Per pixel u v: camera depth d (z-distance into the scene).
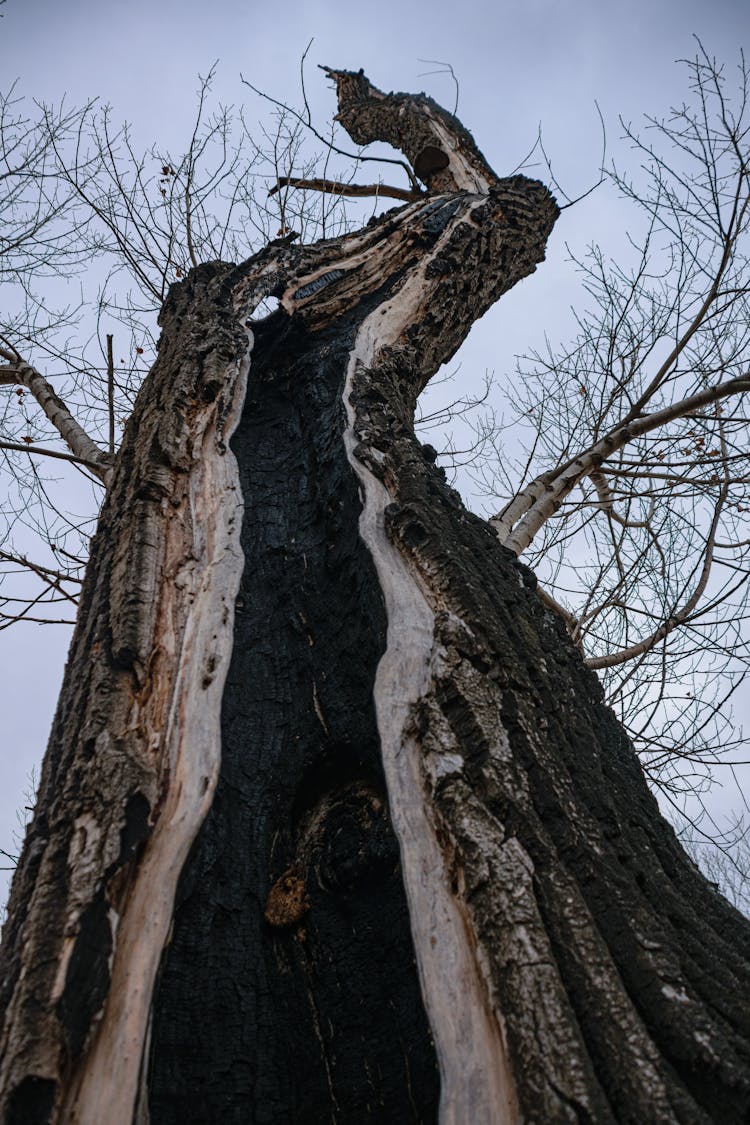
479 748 1.57
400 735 1.66
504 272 4.31
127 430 2.77
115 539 2.26
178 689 1.84
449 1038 1.24
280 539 2.54
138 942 1.40
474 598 1.90
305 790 1.94
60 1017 1.24
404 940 1.63
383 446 2.58
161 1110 1.43
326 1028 1.60
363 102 6.62
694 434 4.04
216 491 2.41
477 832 1.44
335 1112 1.50
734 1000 1.29
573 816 1.51
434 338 3.72
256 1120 1.48
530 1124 1.08
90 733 1.72
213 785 1.65
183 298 3.59
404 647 1.83
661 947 1.32
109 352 4.01
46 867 1.46
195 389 2.71
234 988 1.63
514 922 1.30
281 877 1.81
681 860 1.73
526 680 1.79
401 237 3.96
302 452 2.84
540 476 3.79
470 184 5.42
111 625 1.96
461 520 2.33
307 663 2.16
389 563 2.09
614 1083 1.12
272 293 3.43
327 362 3.17
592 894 1.40
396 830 1.53
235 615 2.20
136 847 1.51
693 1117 1.06
